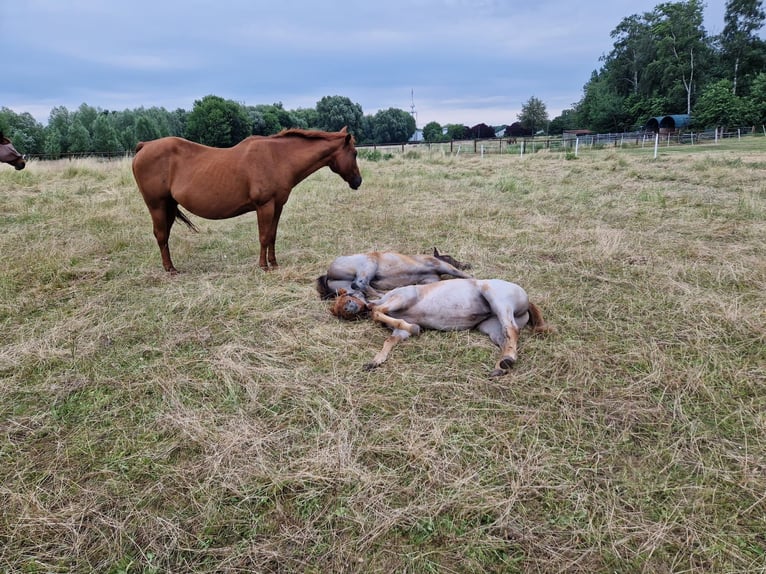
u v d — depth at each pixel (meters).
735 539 1.92
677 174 11.59
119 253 6.12
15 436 2.66
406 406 2.86
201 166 5.09
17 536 2.02
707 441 2.48
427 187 11.80
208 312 4.21
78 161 16.34
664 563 1.85
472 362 3.35
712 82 50.28
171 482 2.30
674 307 4.07
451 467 2.35
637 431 2.60
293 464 2.38
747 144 25.30
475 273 5.15
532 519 2.05
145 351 3.58
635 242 6.04
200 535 2.02
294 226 7.73
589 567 1.84
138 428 2.70
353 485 2.26
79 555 1.94
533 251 5.91
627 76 63.59
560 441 2.52
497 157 21.91
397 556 1.90
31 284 4.91
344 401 2.93
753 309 3.90
